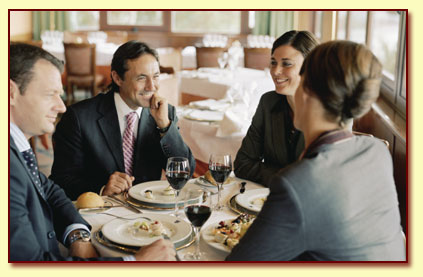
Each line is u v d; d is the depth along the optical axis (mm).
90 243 1504
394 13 3779
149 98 2195
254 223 1112
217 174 1733
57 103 1403
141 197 1803
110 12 8875
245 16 8523
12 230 1237
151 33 8680
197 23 8695
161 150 2305
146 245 1386
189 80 5012
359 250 1088
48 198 1667
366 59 1081
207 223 1618
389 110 3262
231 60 5418
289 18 8195
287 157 2055
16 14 8367
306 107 1148
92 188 2160
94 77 6891
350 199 1079
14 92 1349
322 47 1126
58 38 8102
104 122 2211
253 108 3277
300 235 1065
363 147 1165
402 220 2586
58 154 2219
